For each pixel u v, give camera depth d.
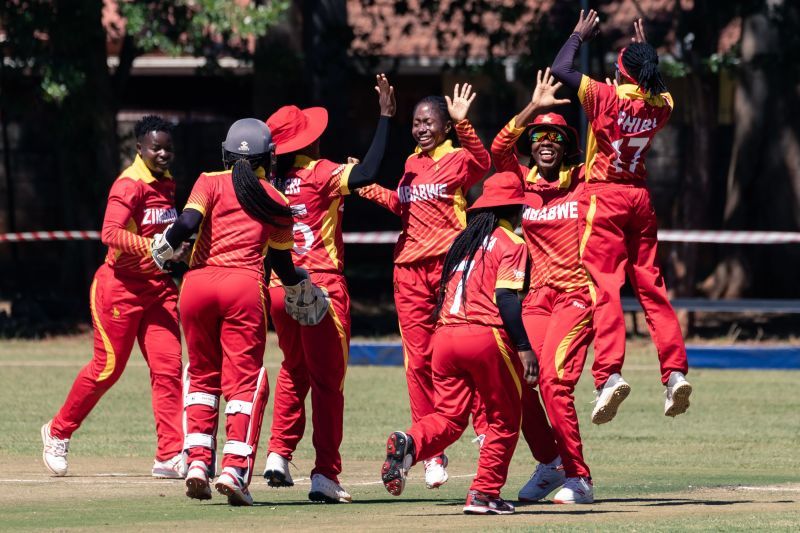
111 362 35.09
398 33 107.69
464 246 27.95
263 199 28.58
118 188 35.09
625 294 86.88
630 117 30.17
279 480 32.41
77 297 90.62
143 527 24.42
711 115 84.06
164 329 35.38
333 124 93.12
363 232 101.38
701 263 96.75
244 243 28.64
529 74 80.81
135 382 61.91
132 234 34.62
